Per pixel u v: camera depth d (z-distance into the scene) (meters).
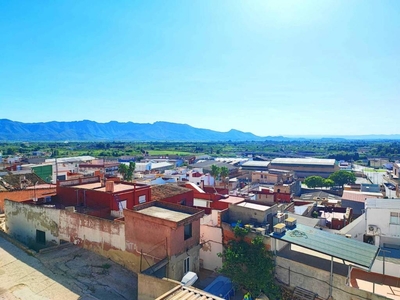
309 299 22.55
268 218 29.11
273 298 23.41
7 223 35.47
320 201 65.88
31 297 20.84
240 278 23.73
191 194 42.56
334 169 137.88
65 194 36.16
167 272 23.22
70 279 23.69
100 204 33.03
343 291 21.67
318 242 23.00
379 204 34.16
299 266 23.47
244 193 62.31
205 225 28.92
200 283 25.41
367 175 122.06
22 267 24.84
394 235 31.73
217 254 26.81
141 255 24.80
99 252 27.72
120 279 24.44
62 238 30.45
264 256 24.41
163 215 25.84
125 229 25.86
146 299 20.41
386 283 24.95
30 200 35.34
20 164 89.62
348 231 34.97
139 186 37.59
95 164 114.38
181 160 176.50
